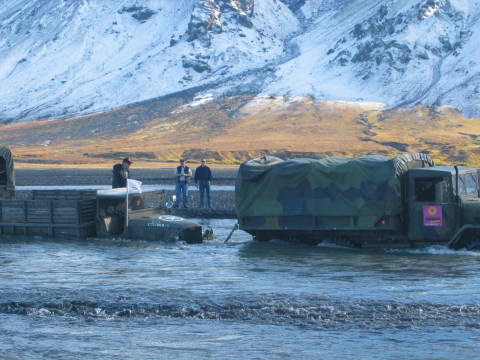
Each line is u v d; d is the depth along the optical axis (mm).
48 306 13305
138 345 10766
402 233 23000
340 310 12773
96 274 17547
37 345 10773
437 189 22328
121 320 12391
